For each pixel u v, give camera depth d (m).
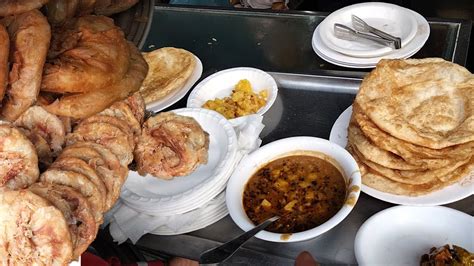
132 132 1.13
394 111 1.41
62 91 0.86
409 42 1.92
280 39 2.11
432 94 1.47
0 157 0.86
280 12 2.23
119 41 0.97
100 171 0.95
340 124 1.64
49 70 0.85
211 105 1.89
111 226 1.49
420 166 1.36
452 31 1.92
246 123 1.65
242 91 1.89
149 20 1.16
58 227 0.76
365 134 1.44
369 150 1.42
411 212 1.31
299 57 2.01
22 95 0.80
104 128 1.03
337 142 1.59
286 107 1.81
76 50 0.90
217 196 1.49
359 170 1.38
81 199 0.85
